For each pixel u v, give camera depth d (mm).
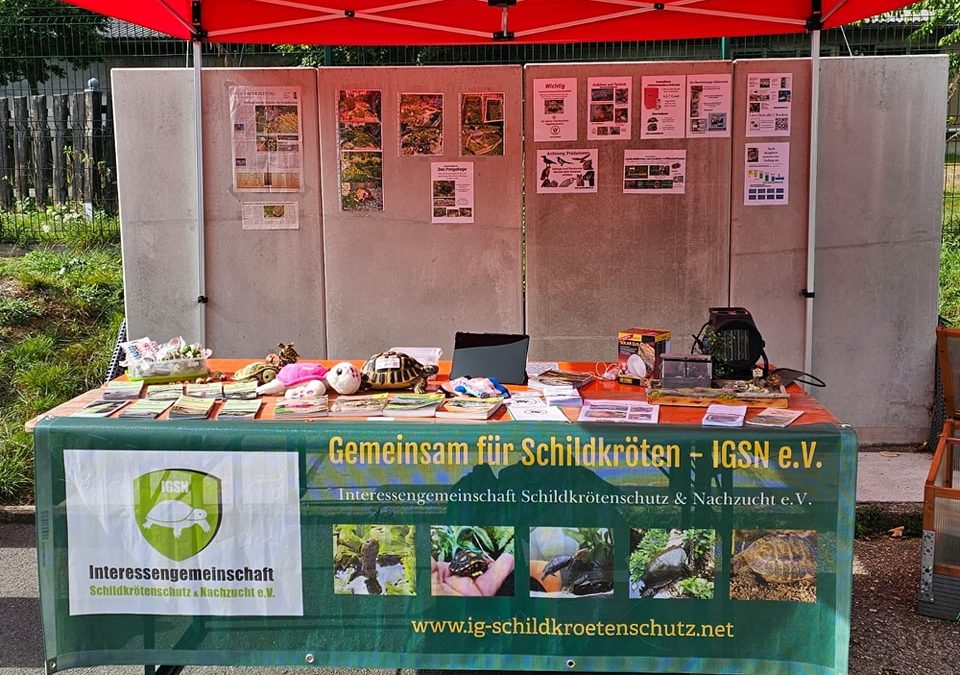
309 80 6027
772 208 6047
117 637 3330
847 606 3164
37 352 6945
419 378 3811
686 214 6070
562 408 3496
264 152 6090
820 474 3146
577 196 6082
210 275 6191
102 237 8609
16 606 4309
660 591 3213
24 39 9195
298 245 6172
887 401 6207
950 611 4102
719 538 3188
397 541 3250
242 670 3764
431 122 6047
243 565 3275
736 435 3146
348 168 6094
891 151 6023
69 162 8664
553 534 3215
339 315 6223
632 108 5992
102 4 4973
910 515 5125
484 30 5695
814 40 5656
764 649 3213
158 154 6121
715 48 9148
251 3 5301
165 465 3242
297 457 3227
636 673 3568
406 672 3750
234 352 6262
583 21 5438
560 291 6160
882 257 6105
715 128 5992
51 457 3264
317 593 3283
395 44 5848
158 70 6051
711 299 6121
